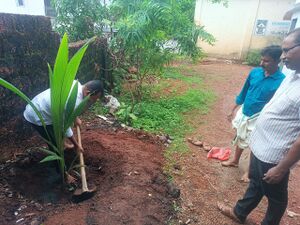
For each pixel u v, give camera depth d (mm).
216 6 13570
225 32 13867
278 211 2418
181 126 5172
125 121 5035
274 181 2113
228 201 3205
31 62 3709
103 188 3082
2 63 3215
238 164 3922
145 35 4660
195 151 4285
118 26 4715
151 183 3123
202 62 12789
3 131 3377
